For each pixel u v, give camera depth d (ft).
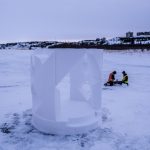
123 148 21.84
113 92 43.68
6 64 89.40
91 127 25.80
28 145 22.35
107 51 148.46
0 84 52.85
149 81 55.93
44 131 25.53
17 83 54.34
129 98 39.09
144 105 35.04
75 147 21.90
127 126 27.04
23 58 111.65
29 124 27.81
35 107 27.07
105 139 23.67
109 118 29.53
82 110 27.89
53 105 24.77
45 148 21.70
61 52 23.91
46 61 24.39
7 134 24.89
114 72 51.01
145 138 24.02
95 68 27.40
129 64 93.30
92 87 28.40
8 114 31.30
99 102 27.76
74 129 24.84
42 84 25.35
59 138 23.90
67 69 24.14
